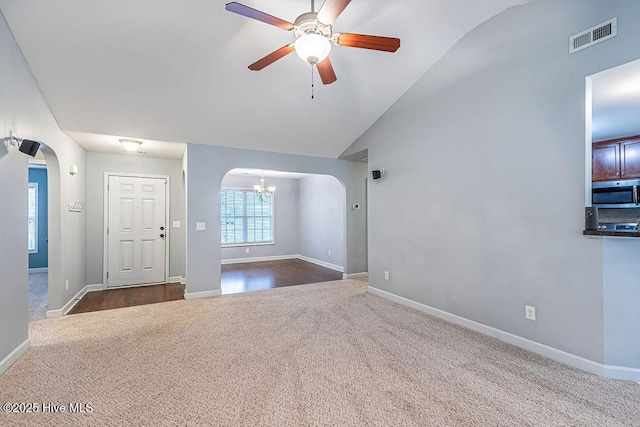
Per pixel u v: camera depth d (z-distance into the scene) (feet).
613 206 11.85
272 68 10.39
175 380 7.02
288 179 27.68
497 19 9.11
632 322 6.82
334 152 16.88
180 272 17.56
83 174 14.80
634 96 8.40
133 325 10.57
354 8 8.54
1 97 7.47
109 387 6.73
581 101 7.34
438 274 11.19
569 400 6.18
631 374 6.87
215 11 8.10
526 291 8.50
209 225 14.35
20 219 8.36
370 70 11.14
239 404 6.12
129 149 14.30
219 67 9.99
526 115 8.45
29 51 8.55
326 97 12.27
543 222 8.09
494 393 6.45
